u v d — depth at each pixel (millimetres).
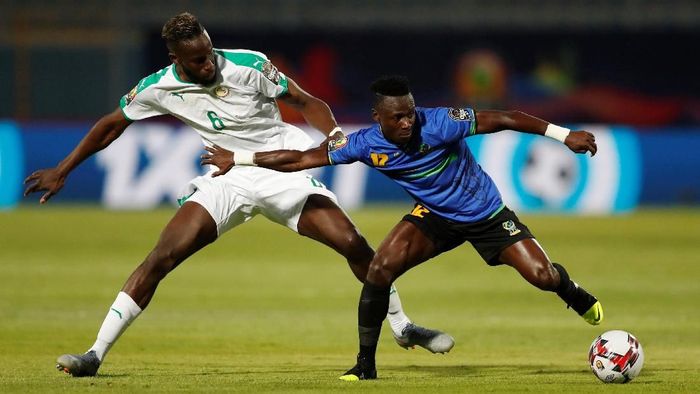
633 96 124688
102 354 27531
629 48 124438
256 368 29891
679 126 124438
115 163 92188
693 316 43125
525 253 26516
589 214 88938
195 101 28375
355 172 93312
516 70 125000
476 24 123000
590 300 27594
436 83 125562
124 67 120750
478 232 26875
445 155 26156
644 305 46000
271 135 29375
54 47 119562
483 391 24844
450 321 42031
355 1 123250
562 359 32688
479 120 25953
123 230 75250
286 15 123250
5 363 30594
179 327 39656
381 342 37125
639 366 26234
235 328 39562
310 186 29406
